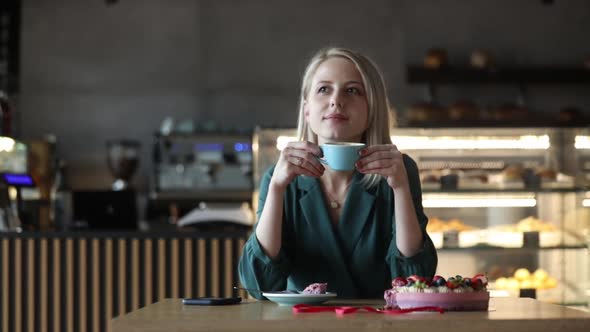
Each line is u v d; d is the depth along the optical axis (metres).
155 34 7.91
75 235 4.84
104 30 7.89
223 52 7.89
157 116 7.88
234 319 1.66
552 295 5.37
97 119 7.85
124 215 5.70
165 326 1.66
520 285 5.30
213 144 6.92
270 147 5.45
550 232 5.34
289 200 2.25
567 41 7.73
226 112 7.87
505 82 7.45
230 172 6.89
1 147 5.89
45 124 7.82
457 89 7.69
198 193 6.86
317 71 2.29
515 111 7.14
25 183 5.28
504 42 7.73
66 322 4.84
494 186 5.42
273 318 1.66
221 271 4.84
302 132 2.37
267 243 2.14
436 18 7.78
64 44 7.87
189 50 7.90
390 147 2.03
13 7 7.73
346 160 1.94
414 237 2.11
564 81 7.45
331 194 2.26
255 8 7.89
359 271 2.22
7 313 4.85
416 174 2.30
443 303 1.81
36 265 4.86
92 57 7.89
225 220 5.84
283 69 7.87
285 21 7.89
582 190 5.39
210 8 7.92
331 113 2.22
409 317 1.67
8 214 5.17
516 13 7.75
